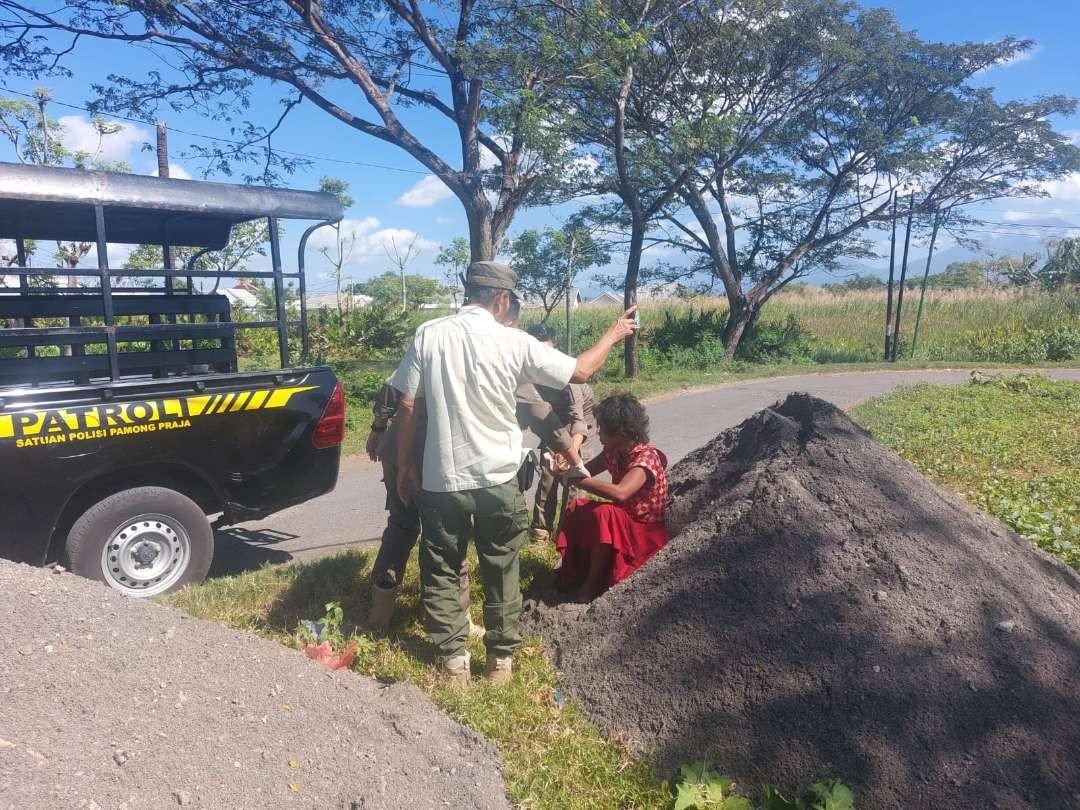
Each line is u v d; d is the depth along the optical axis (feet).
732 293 87.81
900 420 37.88
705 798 9.89
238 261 59.11
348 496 27.89
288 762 9.21
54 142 63.41
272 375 17.66
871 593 12.15
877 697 10.77
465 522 12.19
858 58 71.36
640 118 63.05
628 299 65.26
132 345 30.50
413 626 14.73
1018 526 20.04
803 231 89.92
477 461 11.87
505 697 12.14
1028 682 11.13
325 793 9.02
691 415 48.29
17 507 14.64
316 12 49.85
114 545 15.48
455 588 12.57
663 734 11.33
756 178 83.82
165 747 8.68
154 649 10.02
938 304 118.21
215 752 8.91
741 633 12.07
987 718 10.53
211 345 22.75
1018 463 29.35
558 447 15.52
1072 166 87.40
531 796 9.95
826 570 12.56
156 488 15.94
